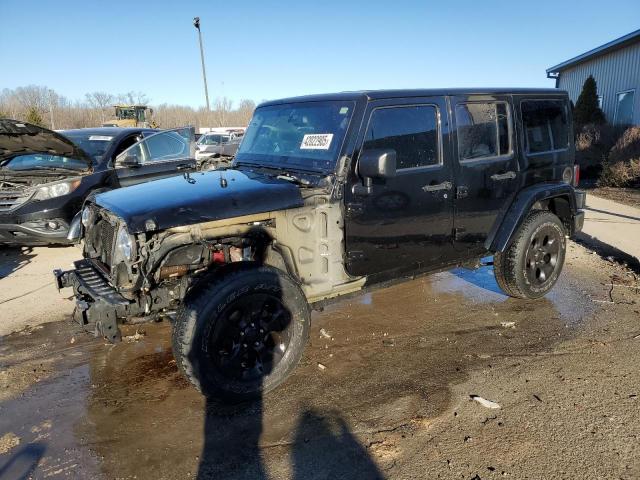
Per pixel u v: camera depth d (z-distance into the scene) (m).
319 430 3.10
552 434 3.00
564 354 4.01
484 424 3.11
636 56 16.66
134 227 3.05
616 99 17.97
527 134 4.78
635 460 2.76
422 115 4.01
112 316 3.16
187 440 3.04
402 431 3.07
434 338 4.37
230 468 2.79
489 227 4.61
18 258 7.17
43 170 7.47
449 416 3.21
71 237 4.38
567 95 5.20
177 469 2.79
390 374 3.76
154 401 3.47
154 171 7.81
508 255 4.86
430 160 4.06
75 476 2.75
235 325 3.33
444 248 4.32
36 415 3.33
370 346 4.23
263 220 3.48
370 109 3.71
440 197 4.13
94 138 8.13
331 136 3.72
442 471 2.71
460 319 4.77
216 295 3.15
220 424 3.19
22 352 4.25
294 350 3.53
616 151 13.68
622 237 7.59
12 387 3.68
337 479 2.69
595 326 4.53
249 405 3.40
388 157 3.38
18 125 5.77
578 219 5.32
